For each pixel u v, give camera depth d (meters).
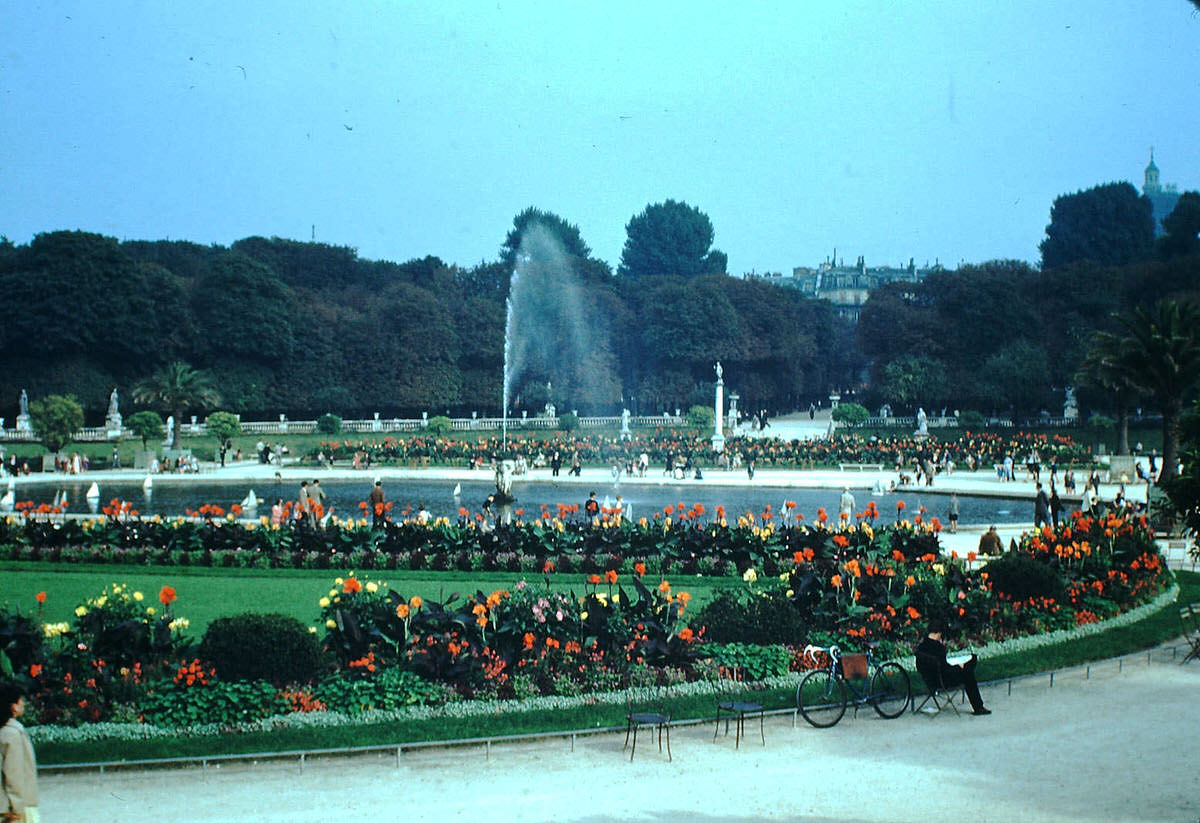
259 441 105.00
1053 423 116.94
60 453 89.69
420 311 129.12
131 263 112.81
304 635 20.36
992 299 127.38
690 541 37.34
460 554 36.97
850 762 17.72
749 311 148.88
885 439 104.94
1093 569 30.66
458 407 136.12
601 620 22.06
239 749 18.12
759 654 22.19
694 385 142.62
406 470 87.50
